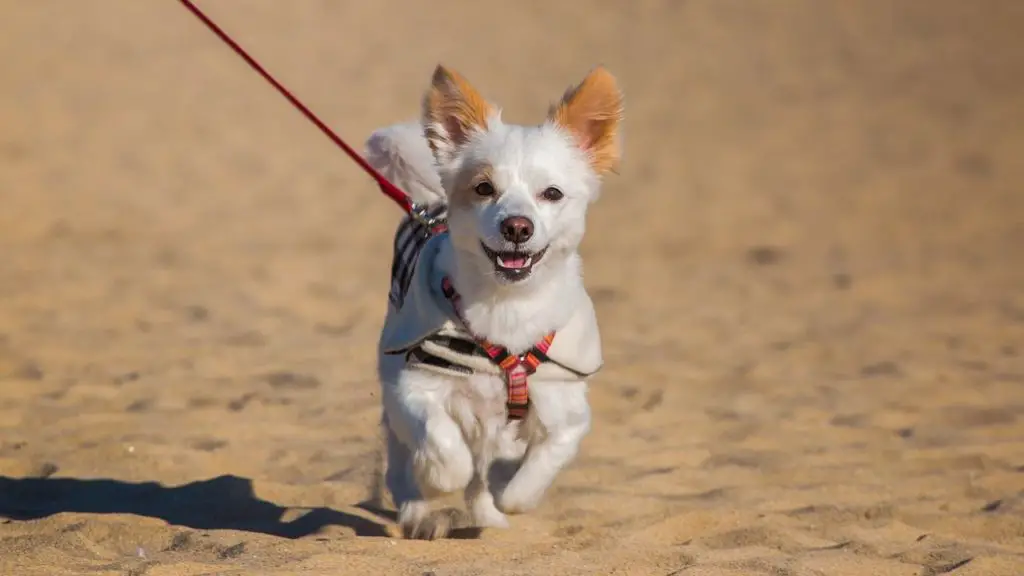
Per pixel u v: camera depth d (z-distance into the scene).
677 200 24.42
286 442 9.13
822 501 7.93
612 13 47.78
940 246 20.20
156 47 39.62
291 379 11.31
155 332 13.33
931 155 28.77
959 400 10.90
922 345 13.33
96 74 35.66
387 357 6.71
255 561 5.98
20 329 13.17
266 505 7.57
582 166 6.55
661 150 29.58
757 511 7.58
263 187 24.92
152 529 6.66
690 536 7.23
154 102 33.00
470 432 6.52
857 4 49.00
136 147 28.03
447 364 6.27
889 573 6.29
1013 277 17.62
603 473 8.48
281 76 36.56
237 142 29.23
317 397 10.66
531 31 44.56
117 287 15.88
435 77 6.67
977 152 29.00
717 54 41.59
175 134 29.69
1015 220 22.30
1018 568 6.36
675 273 18.03
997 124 32.09
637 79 37.94
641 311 15.23
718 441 9.48
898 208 23.52
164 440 9.03
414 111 31.70
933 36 43.94
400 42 42.09
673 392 11.16
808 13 47.62
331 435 9.40
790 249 19.98
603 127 6.64
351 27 44.25
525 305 6.21
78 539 6.36
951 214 22.92
